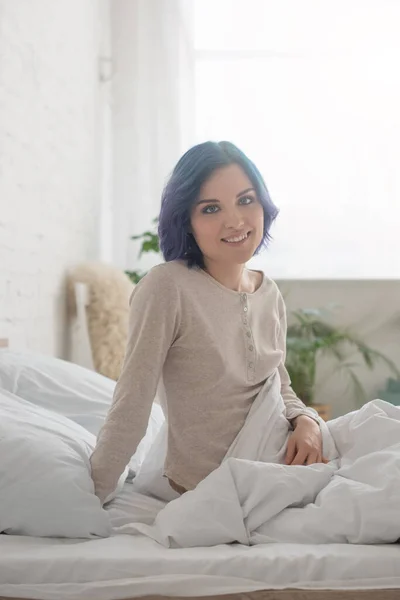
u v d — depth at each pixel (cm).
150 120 439
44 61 326
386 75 439
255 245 161
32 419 162
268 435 158
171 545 136
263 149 445
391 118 439
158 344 151
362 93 440
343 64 441
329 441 160
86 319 352
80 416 206
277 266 448
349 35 440
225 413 158
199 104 446
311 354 417
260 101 444
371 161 441
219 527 135
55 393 211
